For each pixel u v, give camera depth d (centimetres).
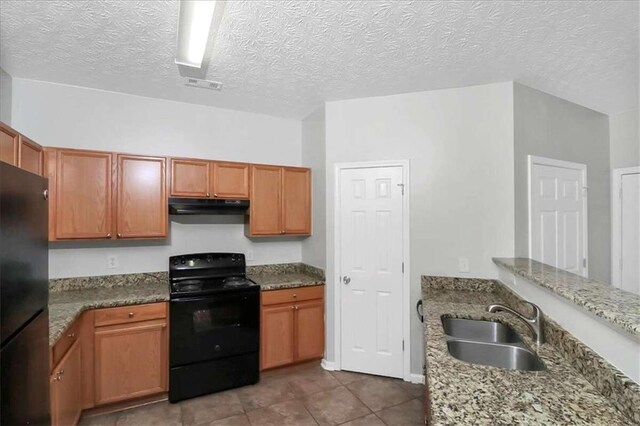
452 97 273
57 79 261
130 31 191
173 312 251
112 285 284
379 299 293
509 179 255
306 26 185
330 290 307
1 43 204
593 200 322
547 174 280
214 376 263
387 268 290
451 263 271
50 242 265
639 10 169
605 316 102
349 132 302
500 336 189
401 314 285
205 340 261
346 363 302
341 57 222
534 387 110
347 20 179
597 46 205
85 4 165
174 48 210
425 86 270
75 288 272
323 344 313
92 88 280
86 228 252
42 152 235
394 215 288
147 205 271
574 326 132
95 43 204
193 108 321
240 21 180
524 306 190
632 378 97
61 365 184
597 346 115
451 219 271
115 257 288
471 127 267
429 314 201
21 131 259
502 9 169
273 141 361
